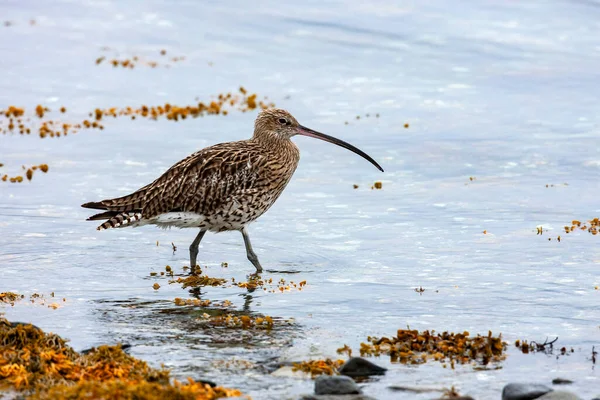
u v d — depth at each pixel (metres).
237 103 25.12
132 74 27.17
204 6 32.25
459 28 29.78
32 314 12.62
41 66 27.56
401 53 28.38
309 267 15.09
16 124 23.25
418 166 20.72
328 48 28.92
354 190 19.39
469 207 18.02
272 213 18.06
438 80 26.59
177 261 15.53
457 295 13.52
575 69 26.78
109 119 23.80
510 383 10.03
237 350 11.31
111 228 16.66
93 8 32.56
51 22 31.23
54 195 18.73
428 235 16.52
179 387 9.88
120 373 10.23
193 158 15.74
